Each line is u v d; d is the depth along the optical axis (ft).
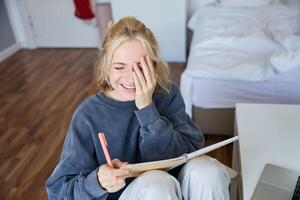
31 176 5.91
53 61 10.91
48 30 11.76
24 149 6.64
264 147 3.92
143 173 3.05
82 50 11.73
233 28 7.70
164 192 2.85
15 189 5.64
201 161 3.17
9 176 5.95
